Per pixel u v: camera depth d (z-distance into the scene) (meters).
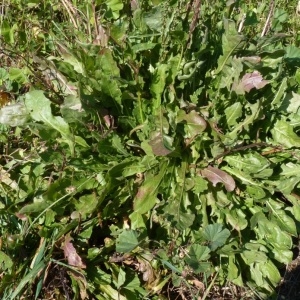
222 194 0.37
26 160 0.39
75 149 0.37
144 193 0.36
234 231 0.38
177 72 0.37
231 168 0.38
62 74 0.38
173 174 0.37
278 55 0.38
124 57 0.37
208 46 0.39
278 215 0.38
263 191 0.37
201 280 0.38
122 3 0.41
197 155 0.37
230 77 0.37
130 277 0.37
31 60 0.44
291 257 0.38
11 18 0.48
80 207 0.35
